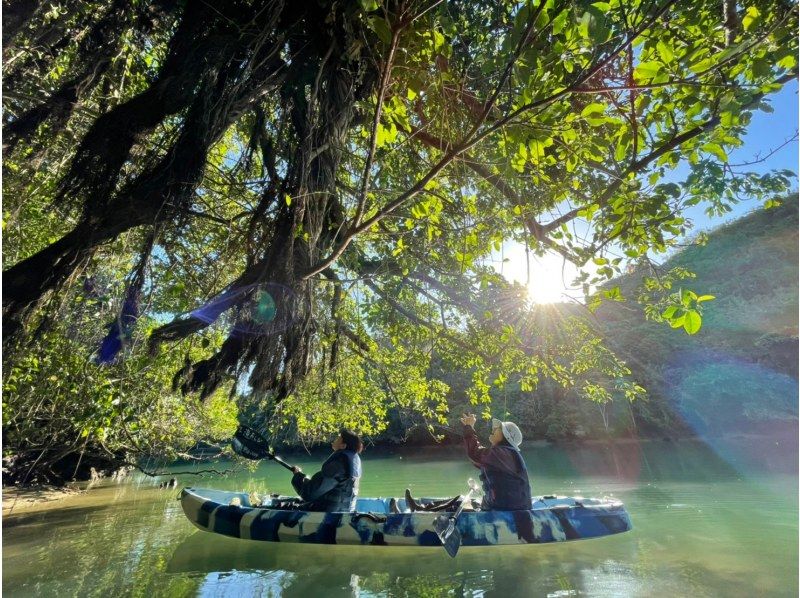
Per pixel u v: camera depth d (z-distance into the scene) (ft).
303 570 14.06
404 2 7.70
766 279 80.69
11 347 10.05
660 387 67.72
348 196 15.48
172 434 29.17
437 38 9.10
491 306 19.51
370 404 25.88
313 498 18.01
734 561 13.41
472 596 11.86
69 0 13.41
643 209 9.09
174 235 12.84
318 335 15.99
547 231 12.55
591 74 7.22
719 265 88.43
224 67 11.03
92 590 12.66
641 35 8.48
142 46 14.20
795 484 26.48
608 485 29.22
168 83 10.64
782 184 10.37
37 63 14.17
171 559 15.26
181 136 10.69
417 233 17.11
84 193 10.40
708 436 65.98
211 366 11.61
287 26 11.78
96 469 39.09
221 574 13.82
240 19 11.46
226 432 32.55
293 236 11.45
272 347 11.45
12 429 20.81
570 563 13.83
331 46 11.42
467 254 13.87
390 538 15.96
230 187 14.78
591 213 10.00
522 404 68.08
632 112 8.51
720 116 7.63
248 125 14.39
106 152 10.43
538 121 8.85
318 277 14.28
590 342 19.69
